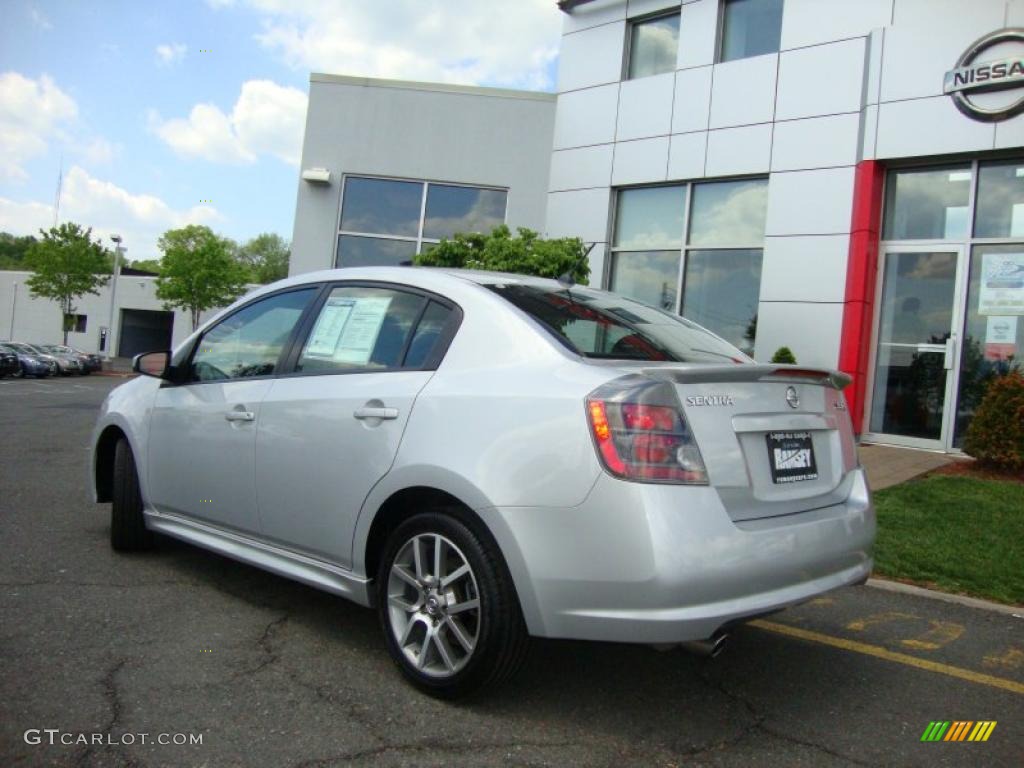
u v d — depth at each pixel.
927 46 9.48
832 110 10.22
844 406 3.49
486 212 14.79
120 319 51.75
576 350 3.08
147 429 4.51
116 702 2.91
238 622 3.77
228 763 2.54
